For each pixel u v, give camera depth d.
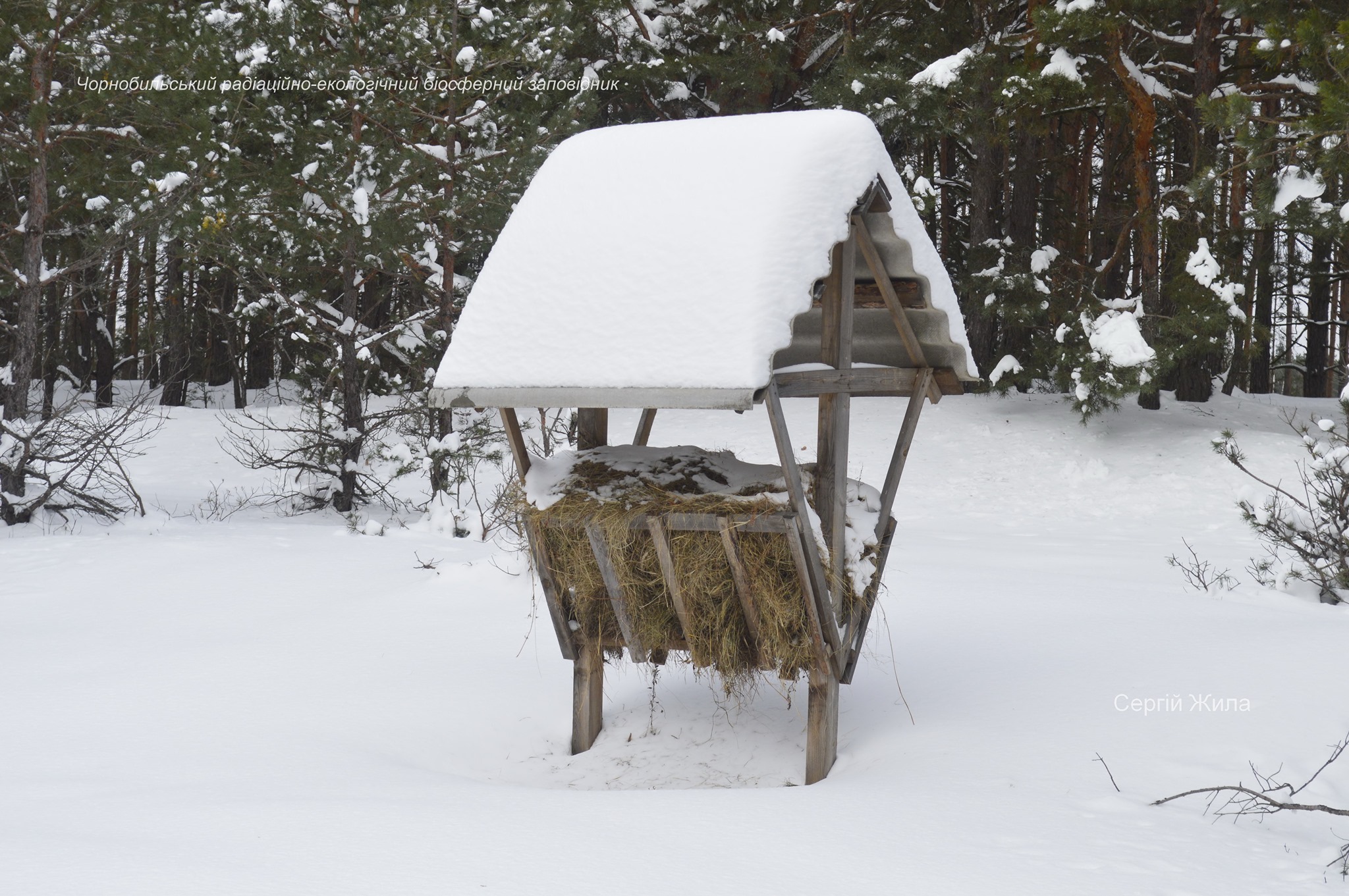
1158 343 18.11
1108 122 23.47
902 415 20.97
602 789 4.84
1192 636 6.57
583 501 4.73
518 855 3.35
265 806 3.86
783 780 4.85
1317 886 3.29
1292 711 5.08
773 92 24.14
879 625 7.10
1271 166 14.71
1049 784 4.25
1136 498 16.22
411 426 15.98
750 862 3.35
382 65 14.48
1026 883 3.21
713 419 21.00
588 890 3.07
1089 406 18.50
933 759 4.64
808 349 5.93
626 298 4.36
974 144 21.67
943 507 16.19
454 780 4.54
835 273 4.75
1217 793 4.16
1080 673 5.80
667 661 5.97
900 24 22.09
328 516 14.80
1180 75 20.89
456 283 15.76
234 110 13.77
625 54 22.02
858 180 4.42
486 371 4.46
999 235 25.00
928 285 4.89
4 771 4.51
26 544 11.06
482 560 8.55
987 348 22.14
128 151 14.73
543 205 4.79
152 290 28.73
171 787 4.26
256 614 7.72
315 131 14.16
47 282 13.51
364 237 13.75
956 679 5.85
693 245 4.36
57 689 5.85
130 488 13.48
